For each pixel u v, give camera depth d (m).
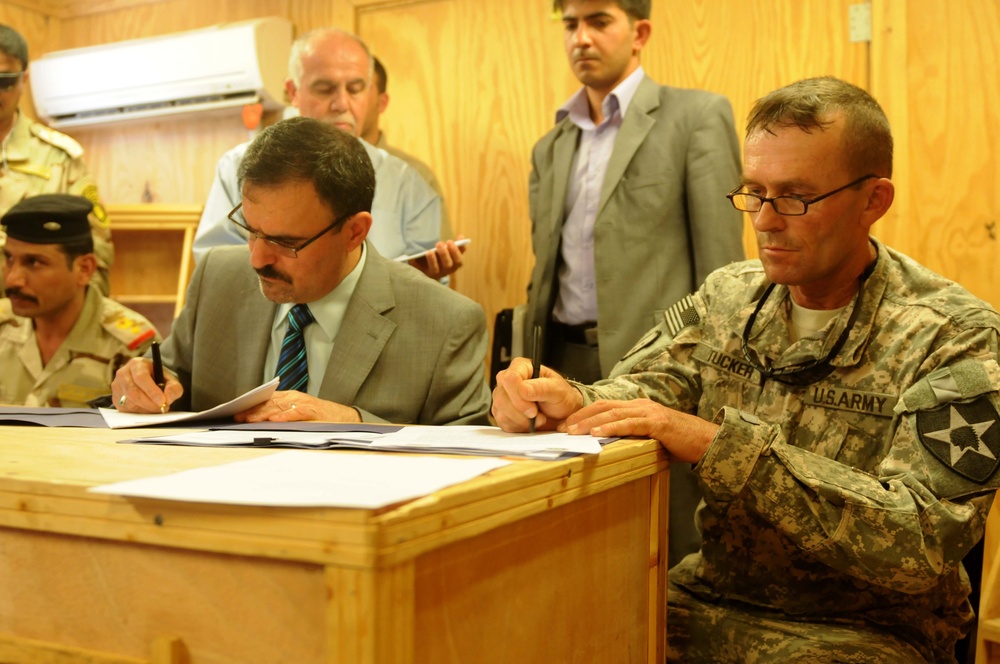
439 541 0.65
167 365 1.68
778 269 1.21
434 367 1.56
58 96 3.50
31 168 2.82
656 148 2.17
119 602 0.71
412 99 3.09
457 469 0.77
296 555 0.62
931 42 2.38
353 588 0.60
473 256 3.00
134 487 0.68
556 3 2.34
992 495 1.09
